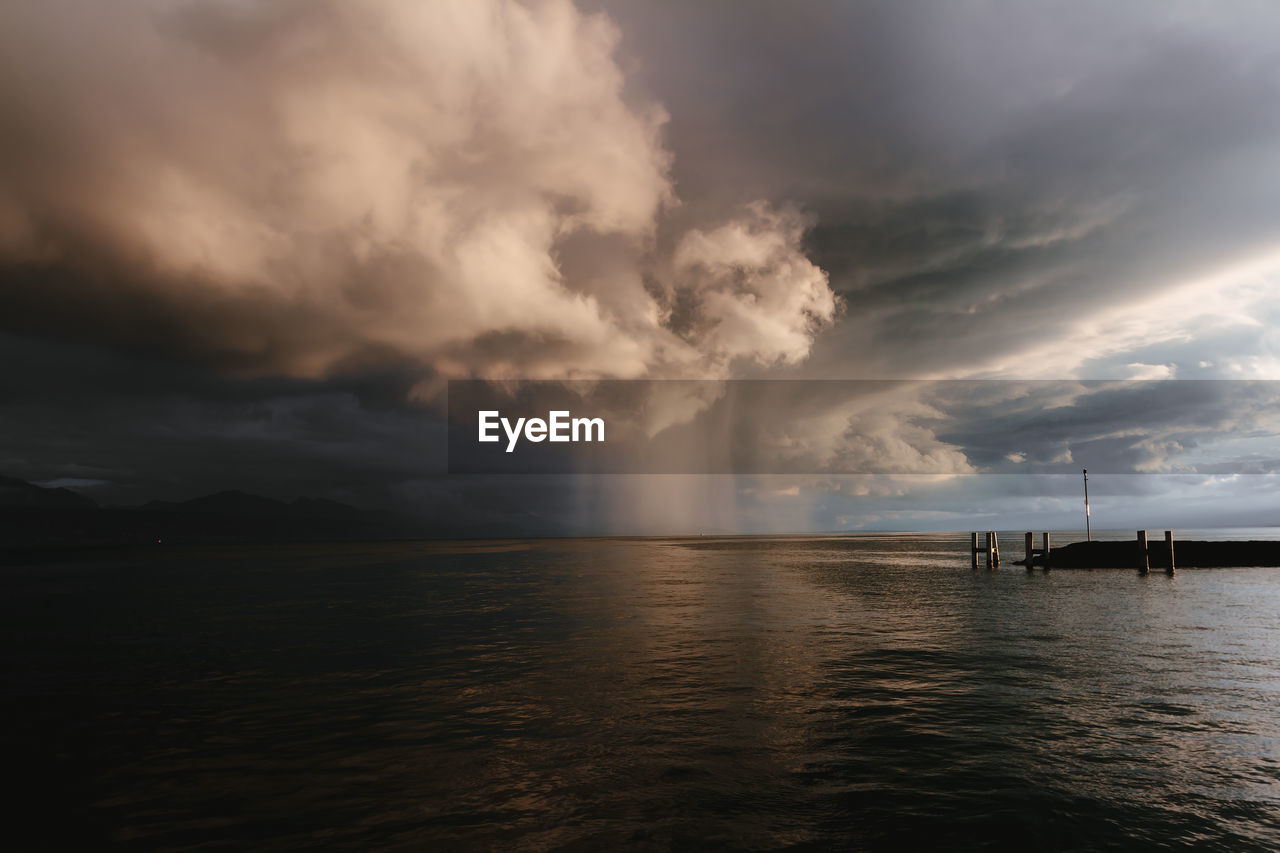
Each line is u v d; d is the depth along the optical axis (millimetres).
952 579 39562
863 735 10602
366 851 7203
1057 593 30672
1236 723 11094
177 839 7535
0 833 7750
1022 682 13914
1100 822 7645
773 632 20484
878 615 24156
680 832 7488
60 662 17422
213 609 28938
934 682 13961
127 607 30203
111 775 9414
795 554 81000
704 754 9859
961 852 7020
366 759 9859
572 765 9492
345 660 17109
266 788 8867
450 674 15266
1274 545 41969
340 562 73062
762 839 7312
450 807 8211
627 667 15680
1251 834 7371
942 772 9094
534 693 13414
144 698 13570
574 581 41500
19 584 46312
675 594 32625
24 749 10547
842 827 7559
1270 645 17797
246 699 13367
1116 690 13227
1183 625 21094
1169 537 37000
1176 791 8453
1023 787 8570
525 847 7215
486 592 34938
